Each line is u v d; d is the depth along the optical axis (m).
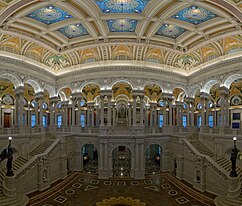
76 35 20.47
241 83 30.45
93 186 19.53
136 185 19.86
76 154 25.05
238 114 30.88
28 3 13.48
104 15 16.55
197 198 16.62
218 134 21.84
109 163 22.78
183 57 25.66
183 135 25.42
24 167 16.97
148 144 23.83
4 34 19.41
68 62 26.20
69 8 15.34
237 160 19.62
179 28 18.95
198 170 19.06
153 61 25.47
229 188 15.55
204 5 14.67
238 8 13.32
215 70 23.12
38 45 22.80
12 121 31.27
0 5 13.09
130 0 14.77
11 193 15.21
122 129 23.64
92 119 34.59
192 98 27.08
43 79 24.86
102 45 21.67
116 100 36.78
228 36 19.36
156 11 15.66
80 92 25.61
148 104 36.16
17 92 22.06
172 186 19.56
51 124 27.02
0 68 20.50
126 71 24.23
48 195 17.14
